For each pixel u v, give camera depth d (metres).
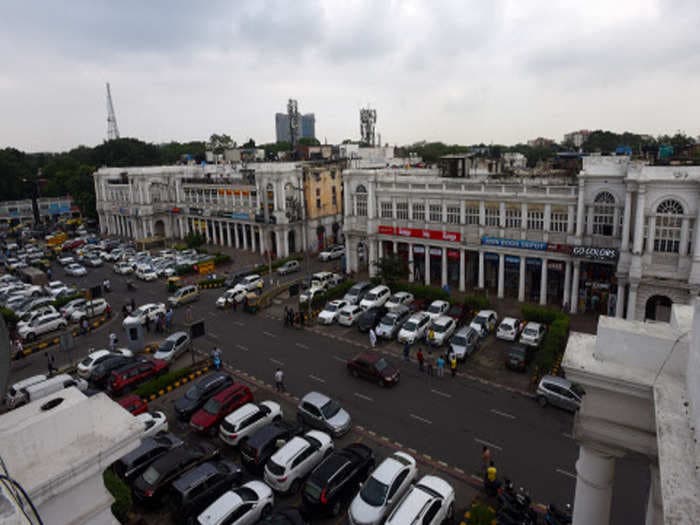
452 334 37.00
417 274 51.59
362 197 53.94
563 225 40.75
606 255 37.19
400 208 50.44
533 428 24.81
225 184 75.25
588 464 8.85
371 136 107.25
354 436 24.53
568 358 8.40
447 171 55.19
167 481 19.72
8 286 55.16
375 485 18.62
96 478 6.59
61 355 37.50
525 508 17.84
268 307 46.44
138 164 133.00
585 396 8.41
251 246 76.69
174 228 87.44
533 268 43.94
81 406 6.66
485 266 48.06
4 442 5.98
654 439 7.88
